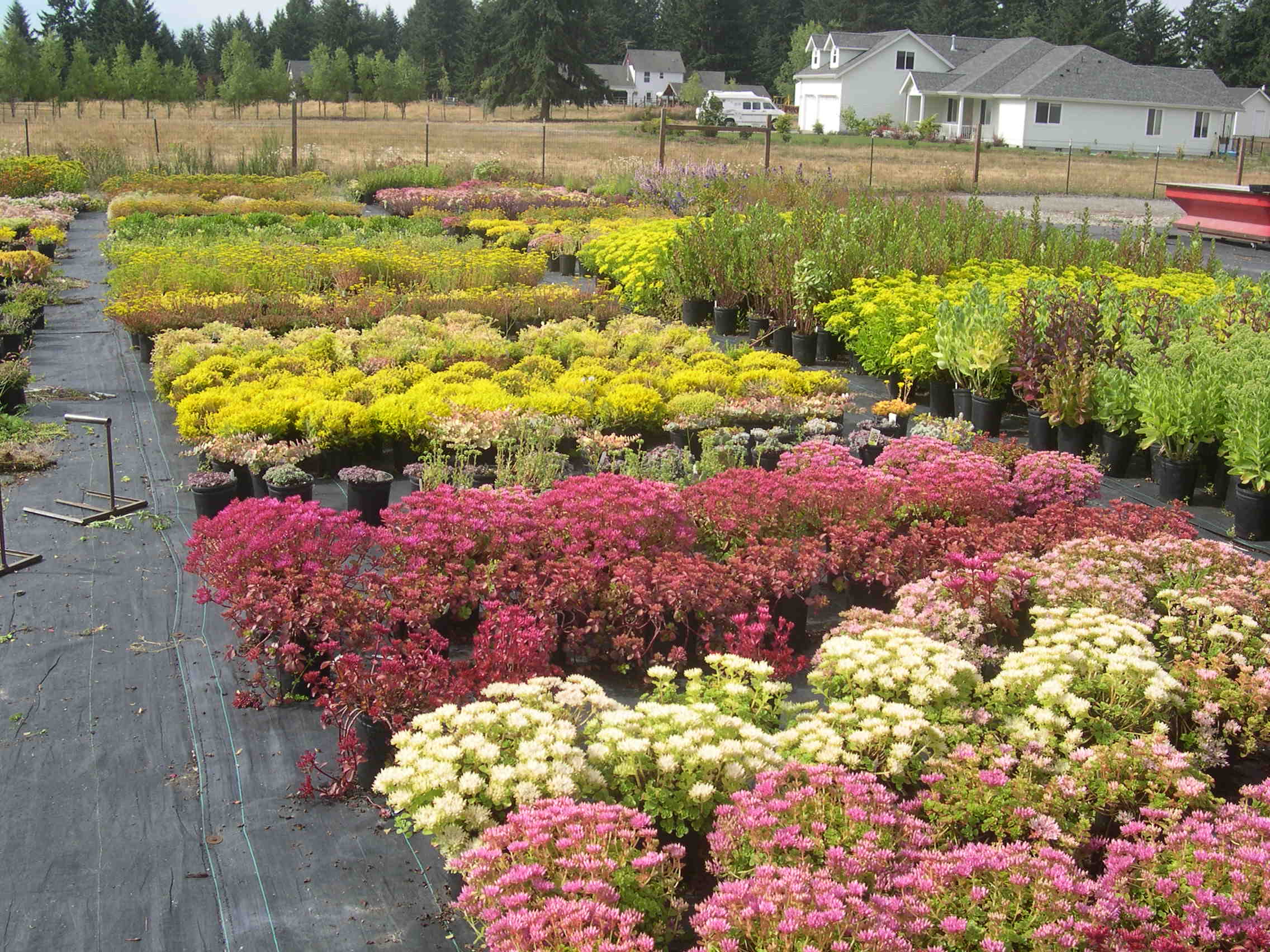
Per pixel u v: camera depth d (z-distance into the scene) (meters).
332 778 4.68
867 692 4.63
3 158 31.56
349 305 13.70
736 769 3.94
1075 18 70.19
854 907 3.08
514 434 8.63
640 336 12.20
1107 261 15.70
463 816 3.77
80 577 6.72
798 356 13.18
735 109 79.69
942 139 57.41
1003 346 10.06
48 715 5.18
